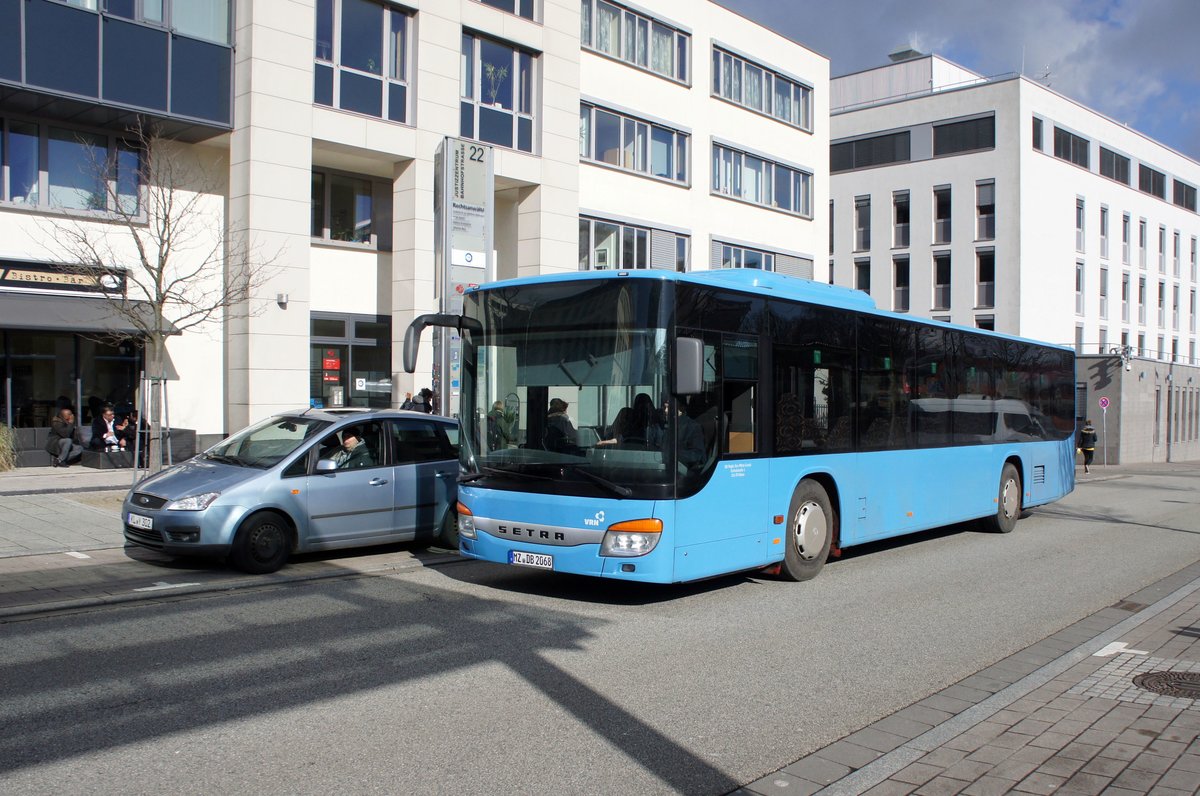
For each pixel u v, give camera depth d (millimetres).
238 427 19484
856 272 51219
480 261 17438
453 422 11422
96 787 4246
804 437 9578
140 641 6875
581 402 8172
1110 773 4609
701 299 8312
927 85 51906
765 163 33281
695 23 30250
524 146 24391
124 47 17766
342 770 4520
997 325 46188
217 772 4461
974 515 13062
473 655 6695
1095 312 51250
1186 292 60938
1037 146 47156
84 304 18156
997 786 4457
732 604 8664
